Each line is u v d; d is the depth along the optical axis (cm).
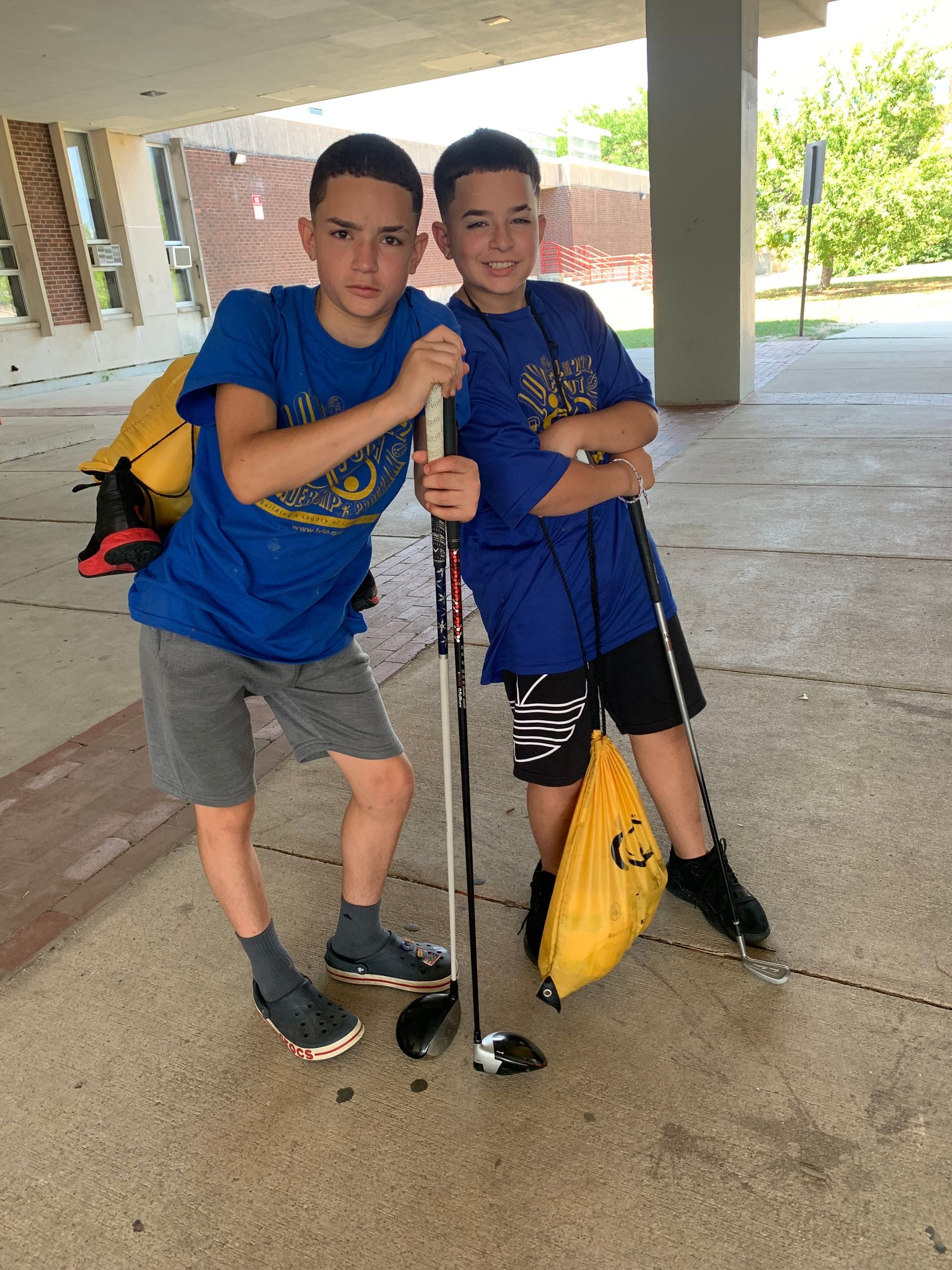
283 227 2042
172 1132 186
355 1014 213
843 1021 200
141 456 174
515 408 186
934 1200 161
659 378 915
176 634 174
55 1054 207
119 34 1045
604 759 197
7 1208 173
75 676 411
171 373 179
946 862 246
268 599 176
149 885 263
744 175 837
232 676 179
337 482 169
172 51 1127
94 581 534
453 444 166
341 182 151
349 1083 195
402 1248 160
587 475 187
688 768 224
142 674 183
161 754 185
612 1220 162
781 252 2180
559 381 195
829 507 546
